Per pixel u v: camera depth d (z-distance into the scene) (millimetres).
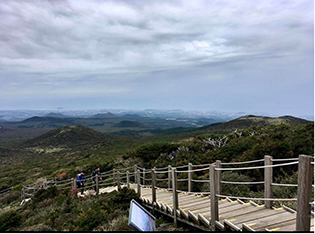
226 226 4219
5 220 9617
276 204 5988
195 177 9898
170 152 24734
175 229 5598
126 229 5809
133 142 69062
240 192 7957
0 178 37688
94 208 8391
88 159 40438
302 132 15617
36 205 12562
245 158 12219
